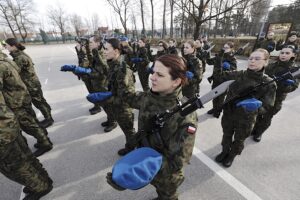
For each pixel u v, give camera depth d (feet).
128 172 2.92
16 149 5.78
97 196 7.34
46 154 9.85
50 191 7.56
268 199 7.02
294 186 7.54
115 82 7.72
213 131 11.69
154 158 3.31
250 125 7.47
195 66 11.14
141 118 4.76
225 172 8.32
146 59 18.01
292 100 16.56
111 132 11.80
